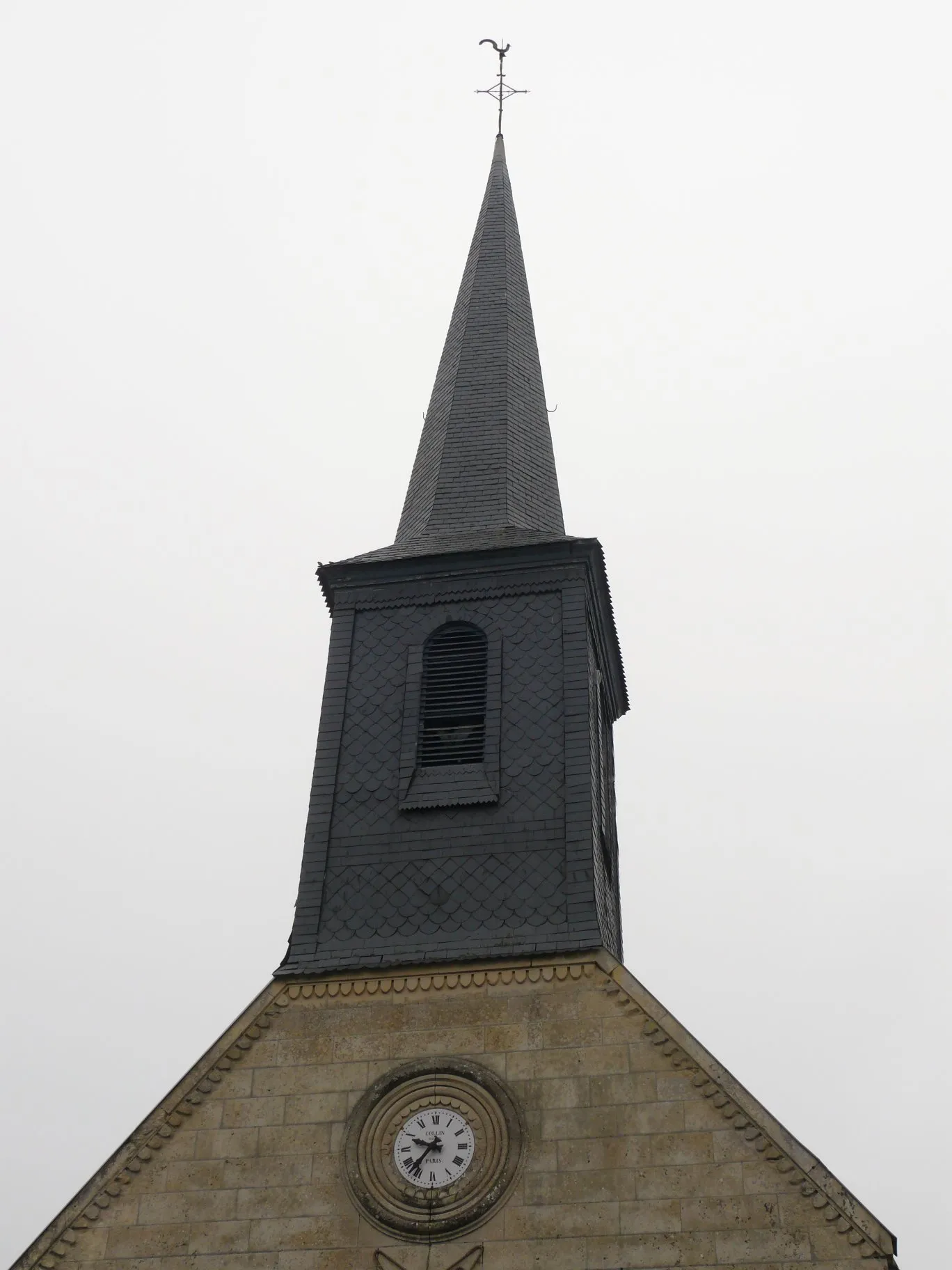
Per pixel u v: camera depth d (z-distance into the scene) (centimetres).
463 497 3550
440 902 2870
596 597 3356
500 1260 2452
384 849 2955
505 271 4191
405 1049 2691
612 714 3562
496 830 2941
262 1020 2756
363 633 3269
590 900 2822
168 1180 2597
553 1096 2594
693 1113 2536
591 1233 2453
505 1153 2545
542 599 3238
